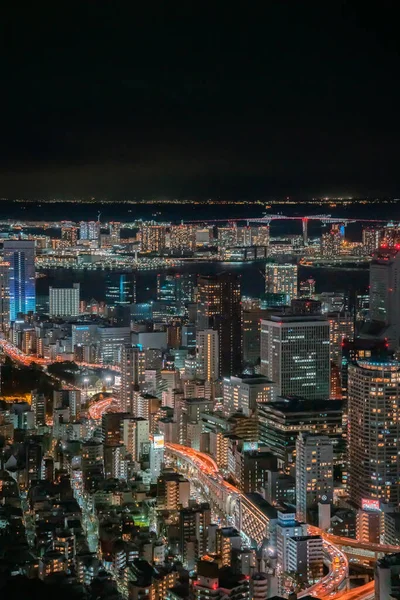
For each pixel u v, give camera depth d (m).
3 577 165.62
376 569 175.00
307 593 186.00
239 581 184.75
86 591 182.50
